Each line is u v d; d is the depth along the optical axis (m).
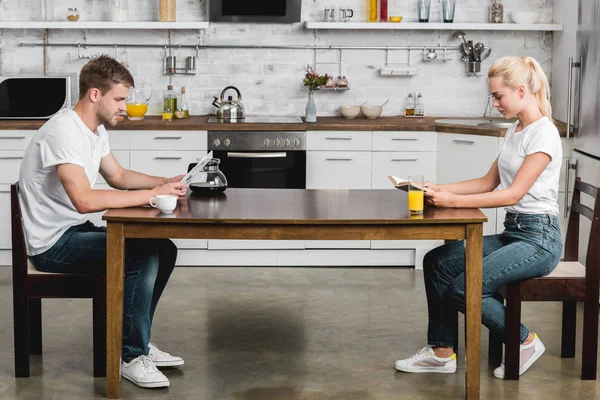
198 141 6.07
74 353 4.29
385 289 5.55
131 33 6.70
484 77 6.85
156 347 4.22
